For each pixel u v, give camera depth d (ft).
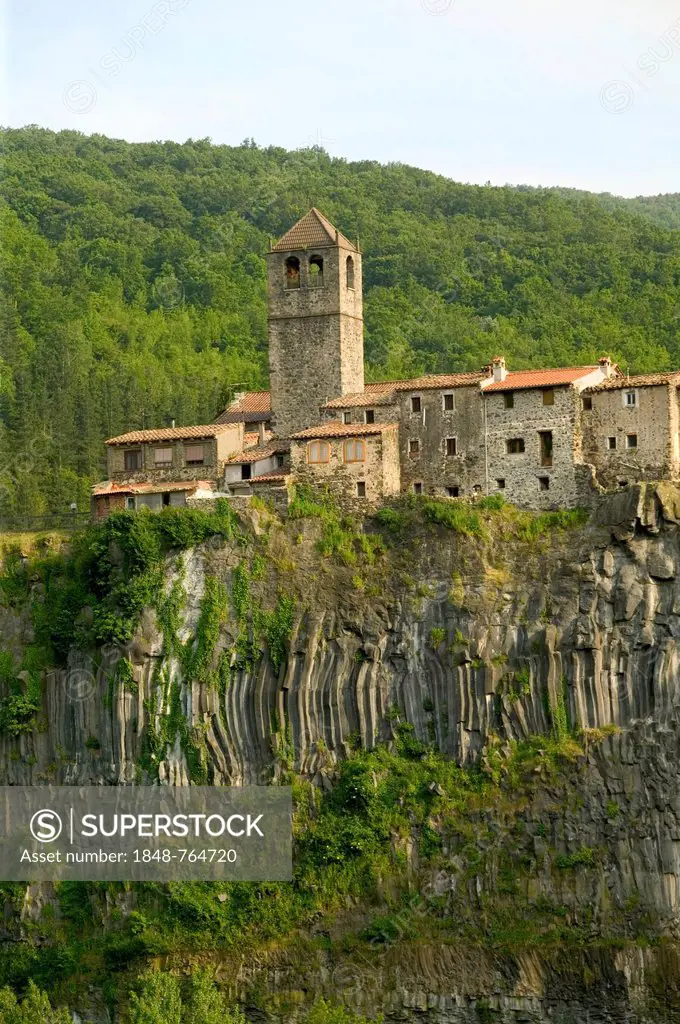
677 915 421.18
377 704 452.35
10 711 465.06
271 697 455.22
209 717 455.22
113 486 488.02
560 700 440.86
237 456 486.38
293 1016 424.46
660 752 429.79
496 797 436.76
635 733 433.07
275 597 459.73
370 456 469.57
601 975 418.10
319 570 461.78
